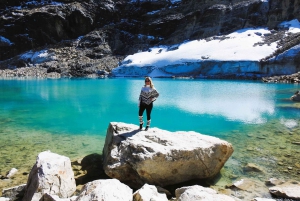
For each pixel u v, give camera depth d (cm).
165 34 4869
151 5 5541
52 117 1068
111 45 4934
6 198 374
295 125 916
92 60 4356
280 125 917
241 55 3138
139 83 2608
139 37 4884
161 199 333
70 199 335
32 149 660
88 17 5284
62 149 661
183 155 471
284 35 3412
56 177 393
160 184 467
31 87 2259
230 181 476
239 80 2847
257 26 4059
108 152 529
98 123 963
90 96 1692
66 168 421
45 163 404
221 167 506
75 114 1128
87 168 536
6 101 1497
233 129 866
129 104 1388
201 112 1150
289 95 1656
